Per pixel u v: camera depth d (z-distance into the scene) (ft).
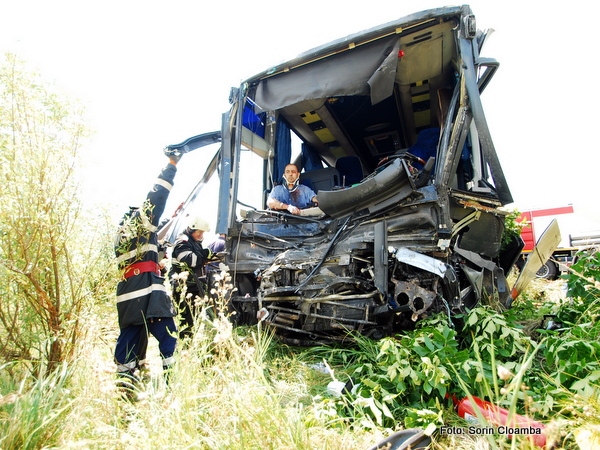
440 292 11.78
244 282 15.29
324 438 5.96
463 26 13.20
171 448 5.20
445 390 7.50
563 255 43.09
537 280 23.57
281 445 5.42
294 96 15.44
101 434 5.71
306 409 7.70
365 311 11.47
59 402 6.49
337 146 23.85
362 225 13.16
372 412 7.61
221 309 8.86
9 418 5.52
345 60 14.96
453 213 12.85
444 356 8.06
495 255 14.21
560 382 7.41
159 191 10.22
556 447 5.79
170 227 13.98
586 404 6.11
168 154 10.96
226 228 14.93
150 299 9.46
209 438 5.44
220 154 15.99
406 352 8.27
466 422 7.14
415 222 12.18
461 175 15.69
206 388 6.94
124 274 9.63
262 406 6.01
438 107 19.60
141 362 9.50
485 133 12.14
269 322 12.60
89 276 9.21
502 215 13.79
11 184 7.96
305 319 12.19
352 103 20.42
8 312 8.46
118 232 9.73
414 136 23.48
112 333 10.27
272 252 14.80
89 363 7.45
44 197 8.17
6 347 8.29
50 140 8.75
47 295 8.45
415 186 12.32
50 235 8.27
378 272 11.89
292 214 15.08
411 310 11.64
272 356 12.10
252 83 16.71
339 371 10.37
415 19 13.61
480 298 12.37
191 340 8.52
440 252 11.77
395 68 14.07
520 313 14.33
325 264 12.68
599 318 10.98
